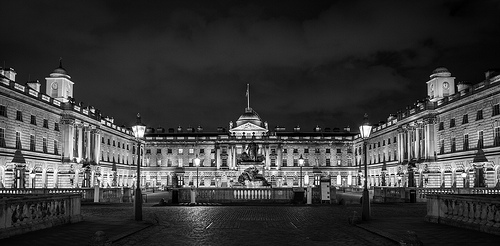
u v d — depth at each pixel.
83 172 93.44
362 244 20.36
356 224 27.69
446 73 92.06
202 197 53.91
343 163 152.75
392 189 62.34
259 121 162.88
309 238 22.36
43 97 82.06
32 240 19.83
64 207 26.84
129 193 60.72
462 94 77.19
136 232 24.14
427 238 20.66
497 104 66.38
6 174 68.19
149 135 156.75
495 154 65.75
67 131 89.19
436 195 27.66
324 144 153.25
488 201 22.28
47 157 82.06
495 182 66.25
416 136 92.81
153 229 25.73
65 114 89.19
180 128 166.00
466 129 75.12
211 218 33.12
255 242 21.05
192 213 37.88
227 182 147.00
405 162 99.19
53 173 84.69
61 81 94.81
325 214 36.78
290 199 53.00
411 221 28.98
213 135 157.38
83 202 53.16
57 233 22.20
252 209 42.94
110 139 119.38
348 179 150.38
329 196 51.66
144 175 149.12
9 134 69.81
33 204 23.42
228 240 21.69
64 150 88.62
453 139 79.94
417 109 91.81
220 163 150.38
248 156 68.06
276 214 36.78
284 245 20.16
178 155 152.25
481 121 70.44
